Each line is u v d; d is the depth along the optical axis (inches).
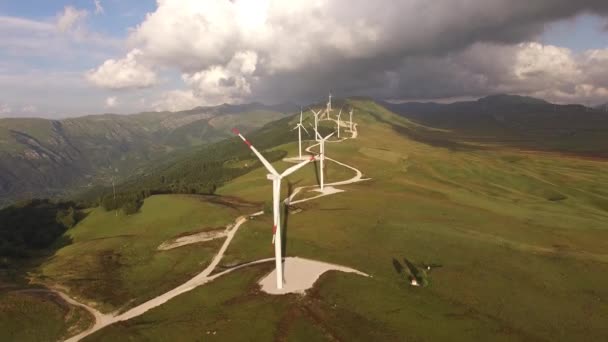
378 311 2282.2
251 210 4584.2
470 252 3058.6
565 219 4077.3
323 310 2300.7
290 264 3011.8
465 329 2121.1
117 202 5162.4
